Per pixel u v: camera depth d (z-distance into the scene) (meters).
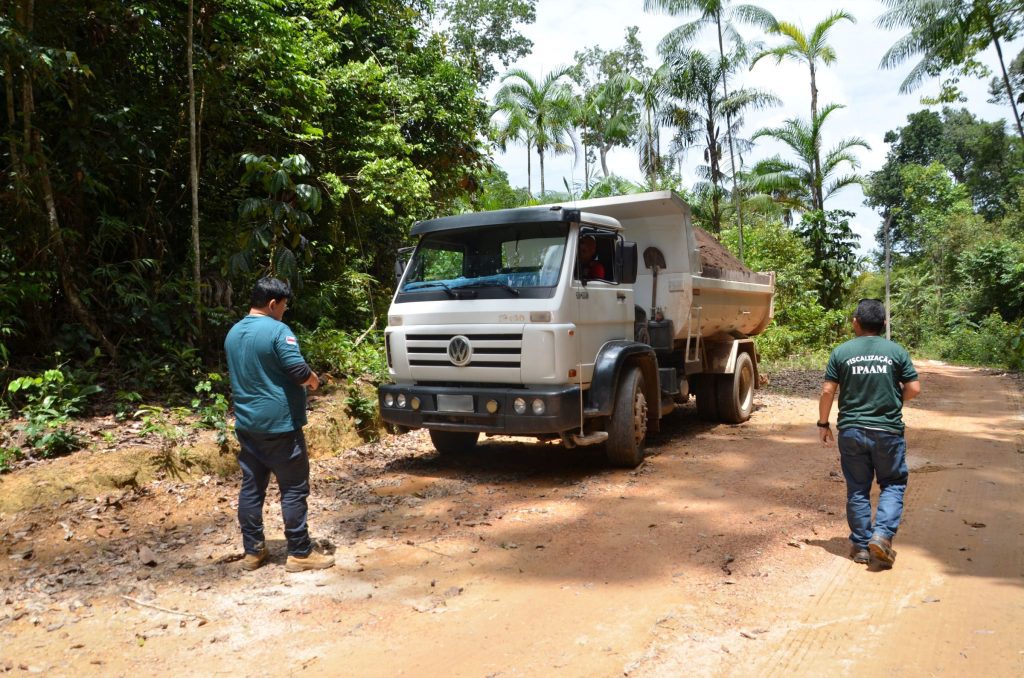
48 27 7.22
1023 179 39.06
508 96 31.25
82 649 3.53
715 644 3.49
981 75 20.22
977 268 30.03
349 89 11.18
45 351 7.37
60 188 7.36
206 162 9.57
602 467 7.38
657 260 8.47
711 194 25.67
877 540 4.38
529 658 3.38
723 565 4.58
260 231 8.57
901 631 3.61
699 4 24.22
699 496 6.23
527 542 5.09
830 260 26.91
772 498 6.14
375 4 13.97
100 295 8.09
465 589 4.27
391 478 7.04
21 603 4.05
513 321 6.47
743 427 9.75
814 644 3.48
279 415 4.40
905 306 39.84
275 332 4.41
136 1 8.09
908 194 46.25
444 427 6.72
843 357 4.71
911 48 20.58
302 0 11.34
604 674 3.22
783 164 28.66
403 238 14.38
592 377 6.87
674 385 8.09
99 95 7.90
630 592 4.17
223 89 9.16
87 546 4.91
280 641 3.60
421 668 3.31
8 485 5.26
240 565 4.67
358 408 8.44
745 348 10.48
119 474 5.79
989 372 19.58
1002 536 5.09
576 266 6.73
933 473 6.96
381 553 4.91
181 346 8.23
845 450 4.66
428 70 14.50
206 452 6.49
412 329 7.00
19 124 7.53
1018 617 3.75
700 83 24.80
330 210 11.45
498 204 23.16
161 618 3.88
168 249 9.06
